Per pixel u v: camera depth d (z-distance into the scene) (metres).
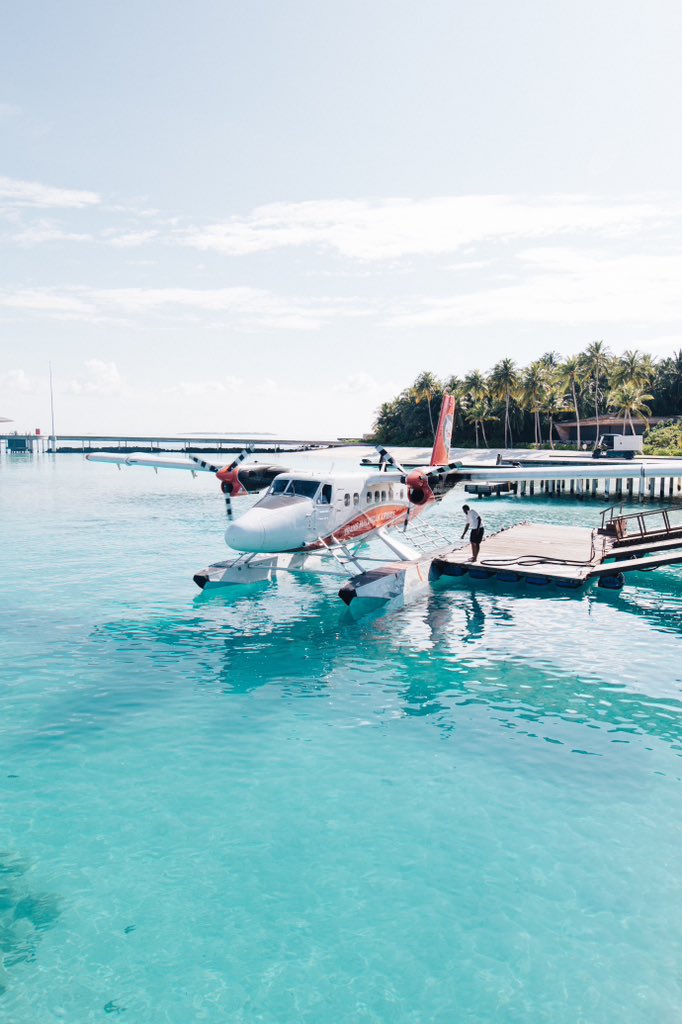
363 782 8.06
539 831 7.07
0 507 36.91
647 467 17.11
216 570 17.03
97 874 6.39
